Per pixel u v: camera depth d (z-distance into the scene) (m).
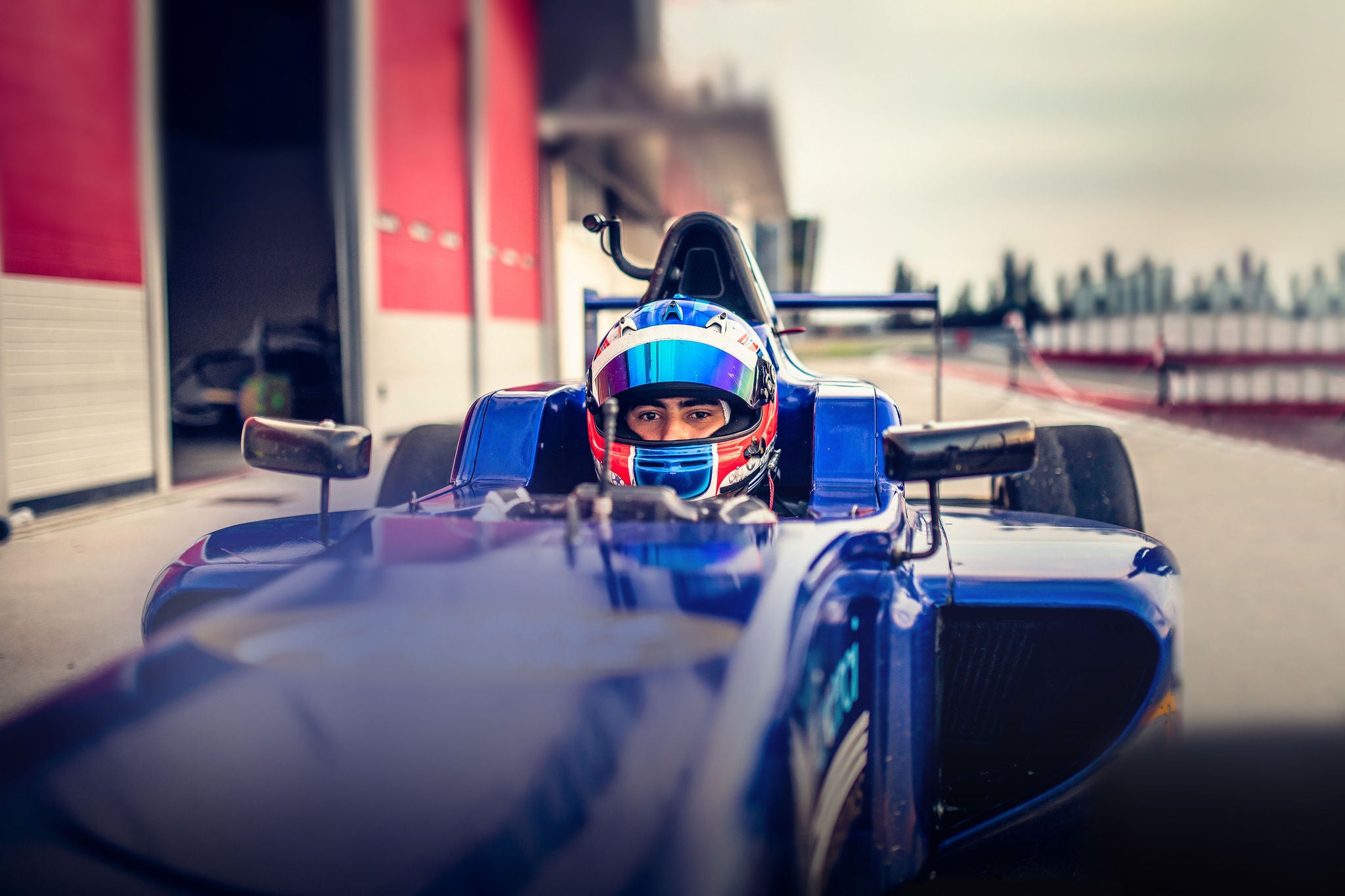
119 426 7.02
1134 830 1.95
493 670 1.10
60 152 6.53
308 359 9.78
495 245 14.26
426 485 3.25
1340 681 3.21
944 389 22.30
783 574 1.37
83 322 6.73
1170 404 15.97
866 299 3.80
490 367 14.04
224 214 9.20
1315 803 2.09
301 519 2.29
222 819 0.92
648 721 1.03
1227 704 2.94
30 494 6.30
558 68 15.91
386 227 10.46
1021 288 85.50
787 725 1.09
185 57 8.44
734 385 2.14
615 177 22.84
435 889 0.85
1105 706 2.03
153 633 1.96
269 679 1.10
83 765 1.00
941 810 1.96
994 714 2.09
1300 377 21.59
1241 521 6.16
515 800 0.92
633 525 1.57
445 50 12.12
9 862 0.91
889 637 1.71
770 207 30.27
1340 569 4.88
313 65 9.46
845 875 1.55
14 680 3.33
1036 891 1.83
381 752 0.97
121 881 0.89
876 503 2.05
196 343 9.15
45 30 6.45
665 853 0.89
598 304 3.82
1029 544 2.11
